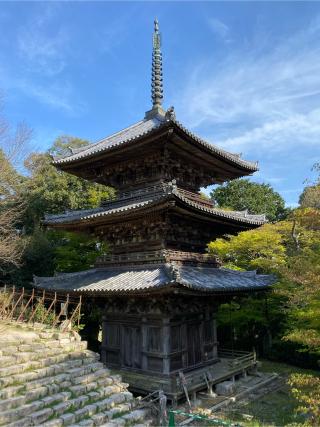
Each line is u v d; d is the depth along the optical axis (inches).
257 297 1146.7
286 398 754.2
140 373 759.1
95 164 928.9
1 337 605.6
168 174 868.6
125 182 942.4
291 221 1294.3
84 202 1624.0
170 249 831.7
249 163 976.3
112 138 1011.3
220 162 907.4
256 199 2640.3
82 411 477.7
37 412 441.7
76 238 1317.7
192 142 778.8
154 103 1059.3
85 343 668.1
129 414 518.9
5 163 1393.9
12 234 1373.0
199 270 855.1
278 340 1130.7
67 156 951.0
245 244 1282.0
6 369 499.5
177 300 739.4
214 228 956.6
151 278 730.8
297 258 725.3
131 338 801.6
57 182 1592.0
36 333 661.9
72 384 537.6
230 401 725.3
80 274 956.0
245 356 914.1
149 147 807.1
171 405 672.4
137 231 853.8
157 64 1078.4
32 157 1599.4
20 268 1384.1
